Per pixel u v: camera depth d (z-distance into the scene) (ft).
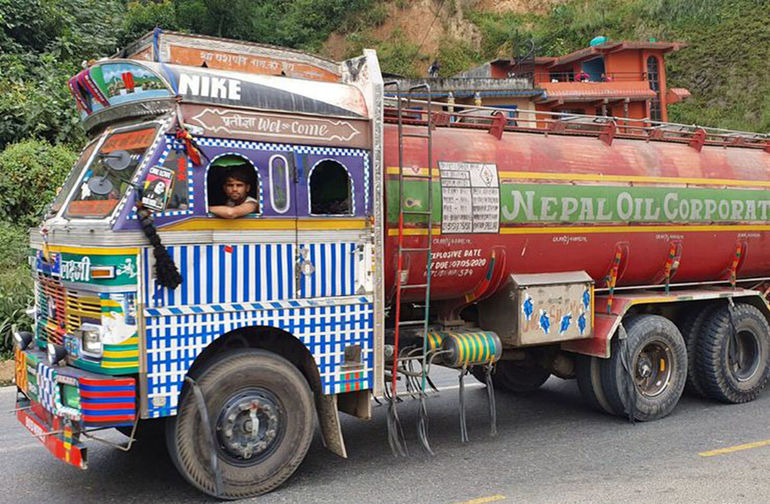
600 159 23.25
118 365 14.52
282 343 17.71
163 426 20.34
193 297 15.31
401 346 20.26
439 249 19.60
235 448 15.96
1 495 16.71
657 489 16.65
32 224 46.80
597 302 23.86
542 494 16.42
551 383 29.81
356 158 17.48
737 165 26.91
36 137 53.31
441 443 20.95
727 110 100.48
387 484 17.26
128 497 16.51
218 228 15.60
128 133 16.31
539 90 72.90
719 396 25.50
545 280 21.63
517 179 21.03
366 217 17.56
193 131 15.40
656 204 24.02
